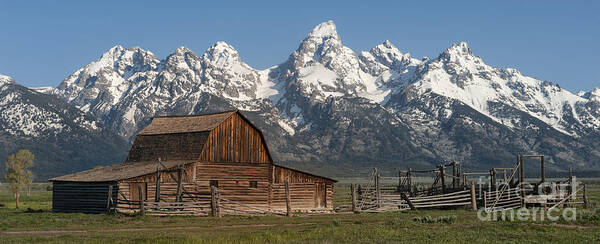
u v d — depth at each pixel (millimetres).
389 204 70188
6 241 36500
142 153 74375
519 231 40531
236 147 70062
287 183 62625
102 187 63250
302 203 72188
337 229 43125
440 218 48531
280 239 36969
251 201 69688
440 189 79688
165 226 48312
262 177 71000
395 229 42281
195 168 66875
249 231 43906
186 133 71312
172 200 63906
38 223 49750
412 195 79438
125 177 62188
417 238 36344
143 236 39750
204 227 47906
